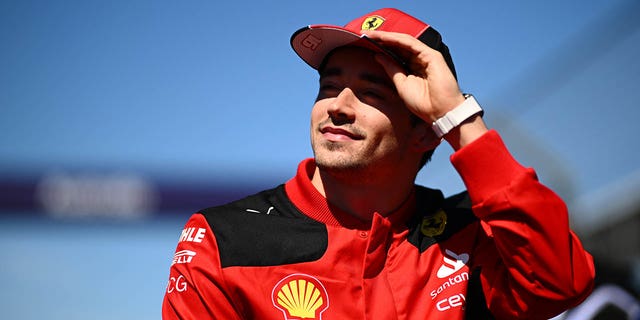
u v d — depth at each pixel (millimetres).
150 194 19172
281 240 4637
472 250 4832
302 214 4773
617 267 8227
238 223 4719
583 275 4391
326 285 4527
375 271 4648
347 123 4598
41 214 20234
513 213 4285
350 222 4750
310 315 4457
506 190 4277
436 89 4457
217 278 4504
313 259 4586
